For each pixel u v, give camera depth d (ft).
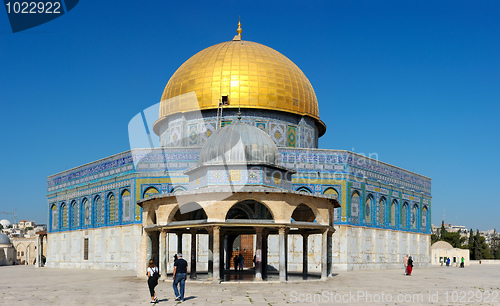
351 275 127.54
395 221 182.29
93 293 81.87
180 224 95.91
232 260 148.66
